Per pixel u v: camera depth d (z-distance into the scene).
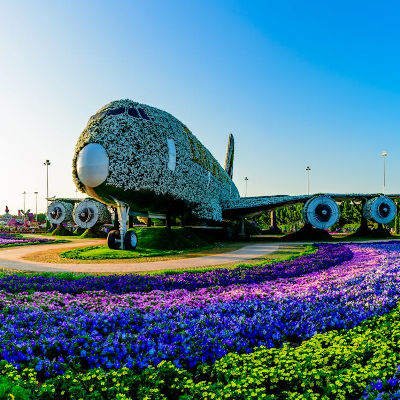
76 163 21.50
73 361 5.75
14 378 4.75
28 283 11.47
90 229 49.09
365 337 6.21
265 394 4.39
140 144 22.12
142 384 4.86
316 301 8.88
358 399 4.54
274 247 28.50
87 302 9.29
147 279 12.55
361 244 27.83
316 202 34.62
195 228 36.03
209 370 5.42
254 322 7.27
